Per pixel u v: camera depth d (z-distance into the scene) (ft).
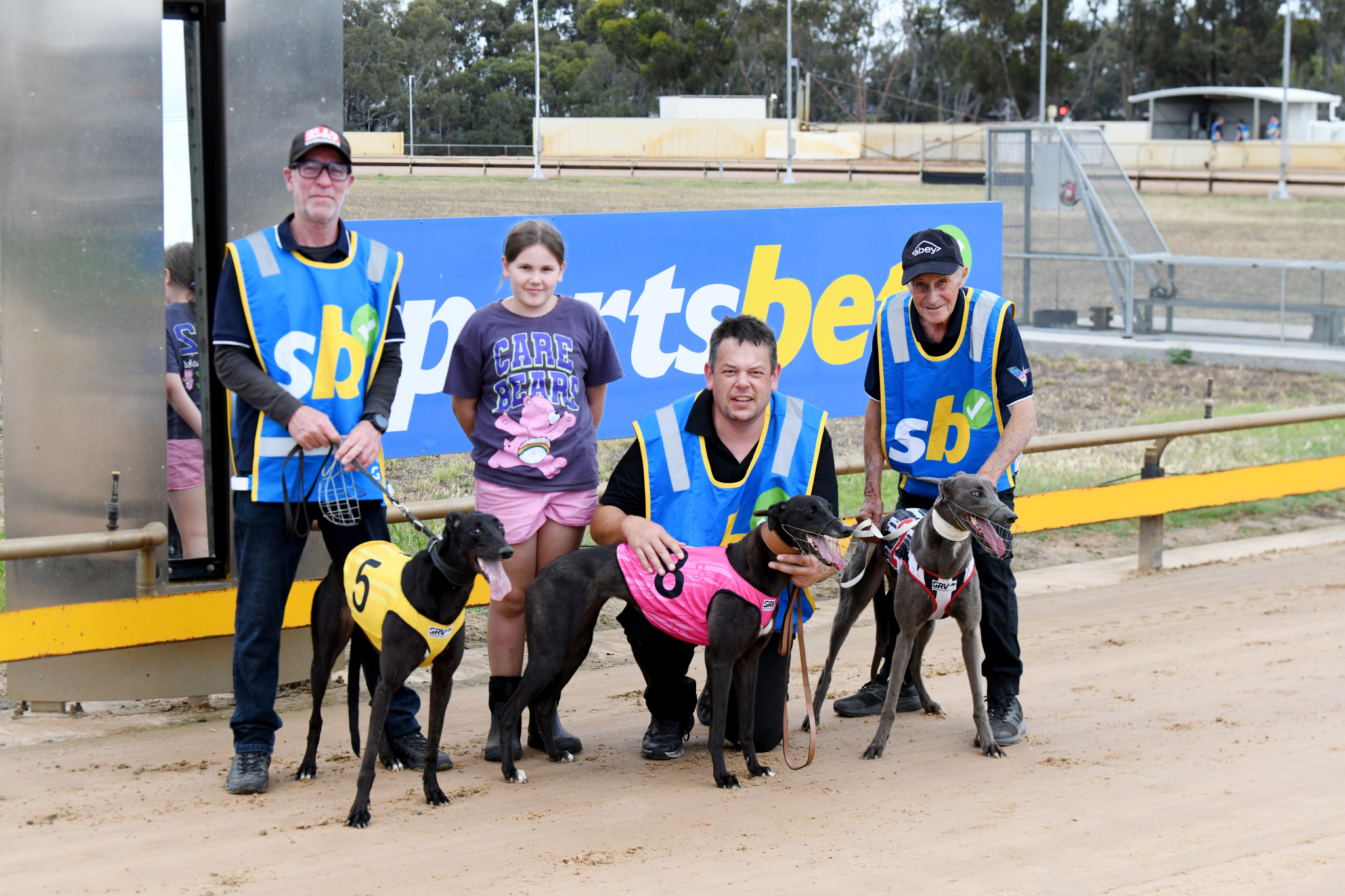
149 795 13.16
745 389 13.83
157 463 16.14
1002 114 178.81
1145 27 184.14
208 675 16.56
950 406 15.79
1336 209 103.04
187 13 16.43
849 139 125.18
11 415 15.56
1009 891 11.00
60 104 15.16
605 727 15.92
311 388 13.34
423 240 20.45
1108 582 23.73
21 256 15.30
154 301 15.88
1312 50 178.29
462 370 14.51
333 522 13.58
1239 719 15.97
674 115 127.13
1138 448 33.22
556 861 11.57
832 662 15.99
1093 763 14.48
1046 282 53.57
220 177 16.56
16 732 15.42
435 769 13.02
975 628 14.78
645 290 22.91
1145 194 115.75
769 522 13.34
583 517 14.69
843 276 24.95
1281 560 25.26
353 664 13.85
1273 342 49.01
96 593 16.01
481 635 20.29
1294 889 11.09
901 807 13.10
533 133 97.76
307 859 11.55
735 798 13.33
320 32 16.57
